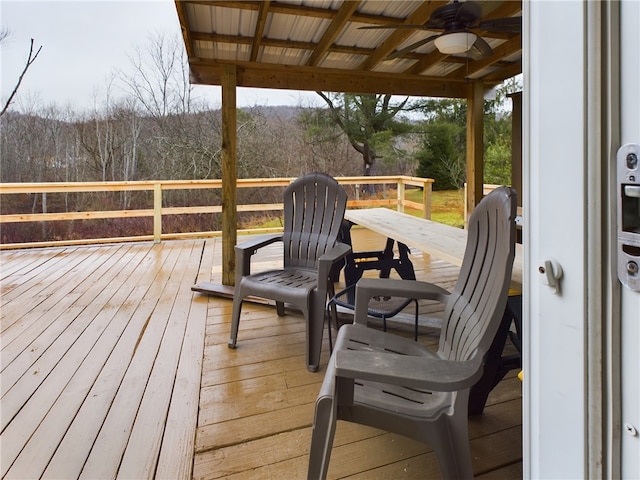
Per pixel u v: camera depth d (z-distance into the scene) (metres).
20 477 1.48
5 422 1.80
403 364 1.07
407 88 4.57
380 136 9.29
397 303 3.27
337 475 1.47
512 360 1.74
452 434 1.19
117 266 4.75
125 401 1.96
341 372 1.05
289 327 2.92
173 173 9.30
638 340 0.38
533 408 0.51
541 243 0.48
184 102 9.30
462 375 1.04
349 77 4.34
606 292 0.41
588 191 0.42
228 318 3.11
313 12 3.08
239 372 2.26
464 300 1.46
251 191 9.63
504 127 9.20
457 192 9.60
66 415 1.85
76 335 2.76
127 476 1.49
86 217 5.67
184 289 3.87
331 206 2.73
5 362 2.36
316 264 2.71
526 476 0.52
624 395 0.40
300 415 1.85
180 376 2.21
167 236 6.18
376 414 1.22
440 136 9.45
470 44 2.72
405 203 6.89
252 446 1.64
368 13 3.21
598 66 0.40
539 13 0.47
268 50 3.80
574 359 0.44
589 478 0.43
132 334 2.79
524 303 0.52
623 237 0.39
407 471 1.49
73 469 1.52
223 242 3.81
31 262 4.92
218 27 3.34
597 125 0.41
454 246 2.13
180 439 1.68
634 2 0.37
